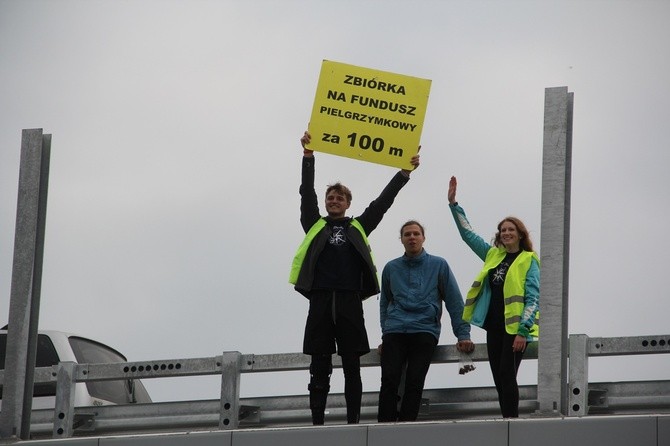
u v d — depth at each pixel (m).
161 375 14.41
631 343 13.22
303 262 14.28
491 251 14.52
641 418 12.37
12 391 14.47
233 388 14.18
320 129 14.63
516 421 12.63
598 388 13.53
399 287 14.47
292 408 14.41
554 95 13.89
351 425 12.98
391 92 14.65
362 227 14.52
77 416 14.69
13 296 14.72
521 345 13.78
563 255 13.55
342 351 13.99
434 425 12.80
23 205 14.95
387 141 14.59
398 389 14.52
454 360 14.38
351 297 14.11
